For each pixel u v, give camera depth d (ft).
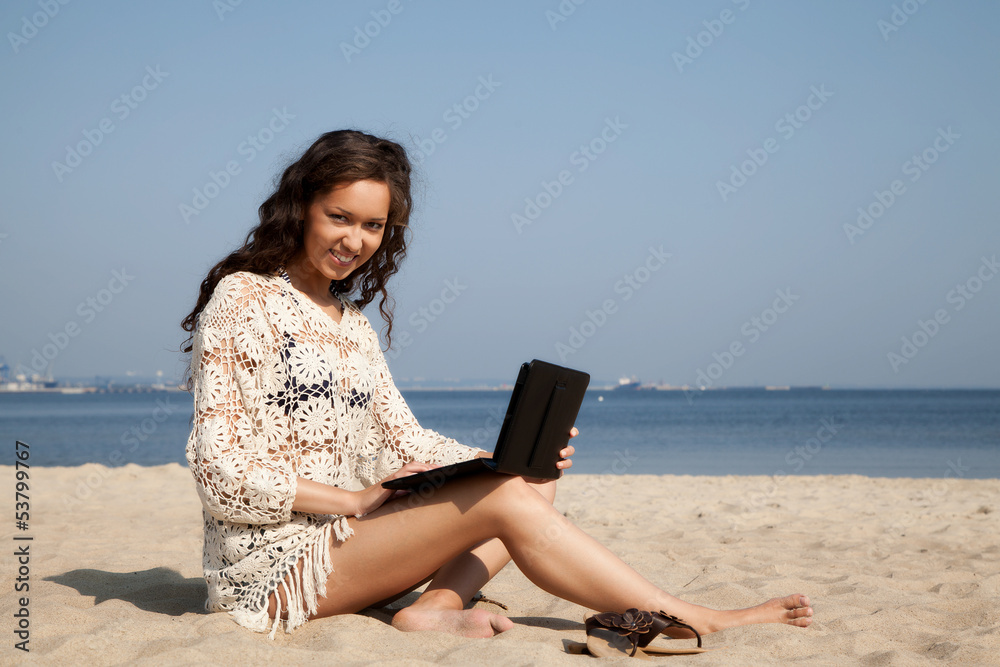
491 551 7.80
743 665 6.08
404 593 7.60
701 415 171.32
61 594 9.01
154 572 10.47
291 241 7.38
